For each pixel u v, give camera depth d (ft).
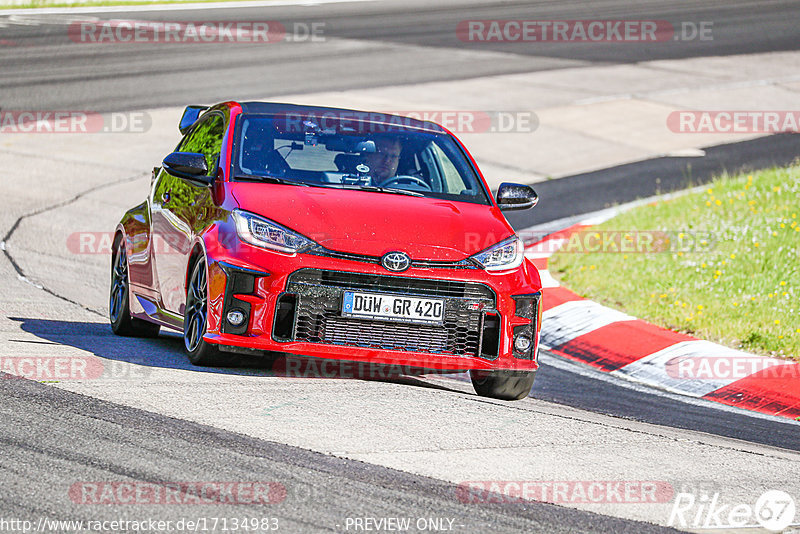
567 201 179.42
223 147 84.28
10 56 284.00
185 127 100.83
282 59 297.53
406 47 327.06
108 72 268.21
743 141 227.20
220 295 74.08
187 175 81.46
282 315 73.46
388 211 77.92
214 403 67.82
